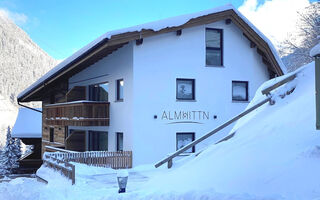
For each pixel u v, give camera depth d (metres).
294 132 6.83
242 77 18.20
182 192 6.22
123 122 16.52
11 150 42.78
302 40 25.73
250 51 18.48
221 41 18.00
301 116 7.27
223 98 17.62
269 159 6.27
